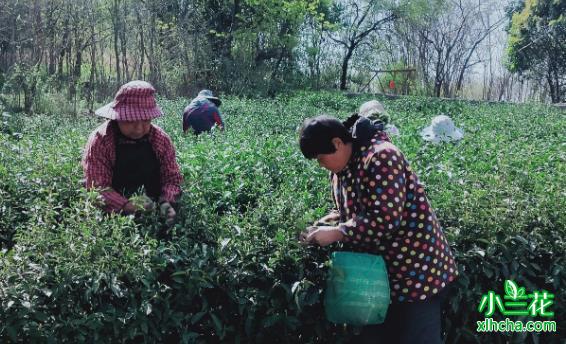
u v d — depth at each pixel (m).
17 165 4.76
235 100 18.38
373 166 3.11
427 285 3.26
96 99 19.00
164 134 4.14
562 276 4.05
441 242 3.30
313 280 3.57
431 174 4.89
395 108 18.86
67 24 19.30
